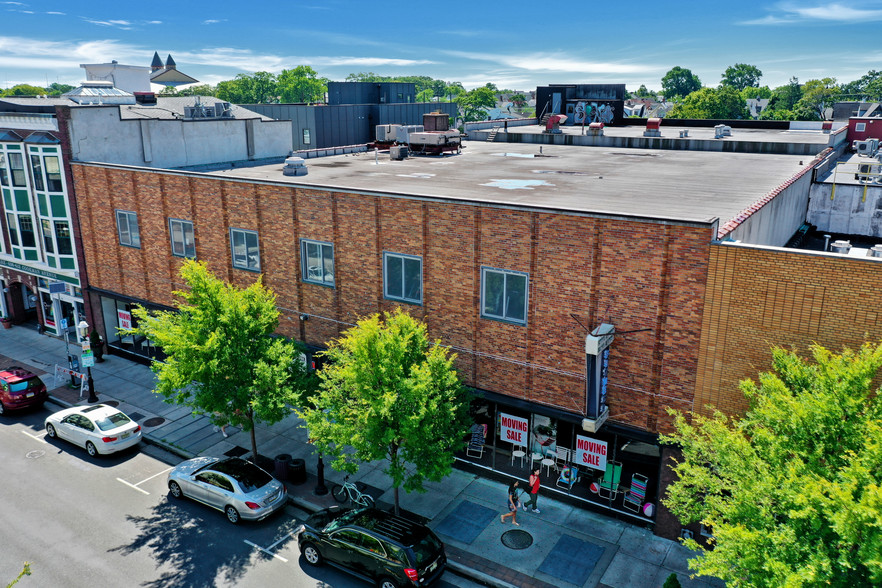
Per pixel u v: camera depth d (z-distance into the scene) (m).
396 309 21.92
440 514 20.97
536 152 41.56
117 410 26.08
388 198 22.59
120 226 32.47
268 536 20.22
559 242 19.41
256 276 27.55
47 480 23.38
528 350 20.91
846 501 9.99
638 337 18.75
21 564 18.66
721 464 14.01
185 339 21.11
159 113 37.72
